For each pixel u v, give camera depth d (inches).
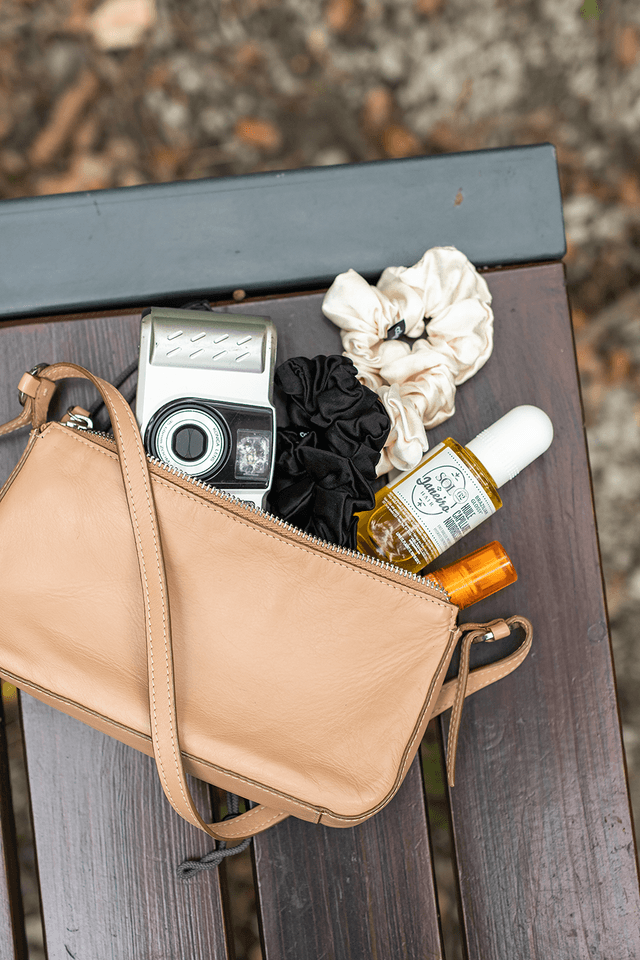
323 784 17.9
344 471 18.8
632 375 31.4
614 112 31.3
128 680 17.8
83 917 20.5
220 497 17.7
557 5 30.9
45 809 20.6
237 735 17.8
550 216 22.7
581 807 21.8
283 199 22.1
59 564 17.8
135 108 30.4
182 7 30.4
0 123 29.9
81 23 30.1
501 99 31.2
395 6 30.7
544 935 21.5
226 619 17.8
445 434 22.1
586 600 22.0
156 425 18.3
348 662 18.1
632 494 31.5
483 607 21.8
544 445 20.2
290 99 30.8
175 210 21.8
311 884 21.0
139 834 20.7
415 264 22.0
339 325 21.4
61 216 21.5
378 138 31.0
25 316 21.8
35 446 17.7
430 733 28.2
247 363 18.5
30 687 18.0
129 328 21.6
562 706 21.9
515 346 22.4
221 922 20.8
